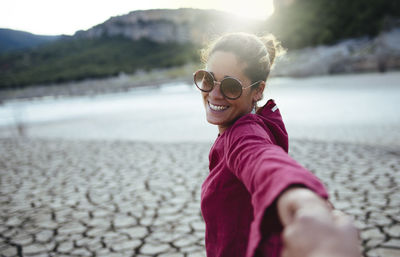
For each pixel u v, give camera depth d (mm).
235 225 1040
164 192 4691
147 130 10531
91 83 51844
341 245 486
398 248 2916
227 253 1055
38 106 26516
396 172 5020
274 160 722
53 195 4789
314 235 497
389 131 8305
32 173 6043
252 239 666
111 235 3441
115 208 4184
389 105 12844
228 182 1025
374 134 8062
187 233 3428
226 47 1070
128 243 3260
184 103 19812
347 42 47125
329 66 39500
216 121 1101
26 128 13008
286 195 597
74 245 3254
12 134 11375
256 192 697
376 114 11008
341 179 4852
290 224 562
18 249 3203
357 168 5328
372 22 51125
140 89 44406
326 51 43094
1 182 5535
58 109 22047
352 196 4188
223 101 1078
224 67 1062
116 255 3037
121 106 20750
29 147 8594
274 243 669
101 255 3047
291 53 42969
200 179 5195
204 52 1392
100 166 6301
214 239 1106
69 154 7500
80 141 9141
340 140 7562
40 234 3518
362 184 4590
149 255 3021
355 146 6809
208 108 1132
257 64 1069
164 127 10977
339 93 18859
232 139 979
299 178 617
